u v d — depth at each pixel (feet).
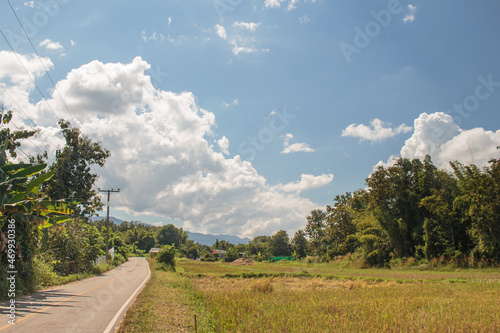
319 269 168.35
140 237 468.34
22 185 50.29
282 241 405.80
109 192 163.12
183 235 519.60
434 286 68.13
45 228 61.67
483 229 115.24
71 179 161.07
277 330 30.14
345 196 245.86
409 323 32.60
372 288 68.39
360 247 182.80
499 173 112.78
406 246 156.15
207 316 35.76
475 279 85.76
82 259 99.81
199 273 128.16
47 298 47.29
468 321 33.60
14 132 108.58
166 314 36.47
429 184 155.12
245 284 86.02
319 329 30.66
